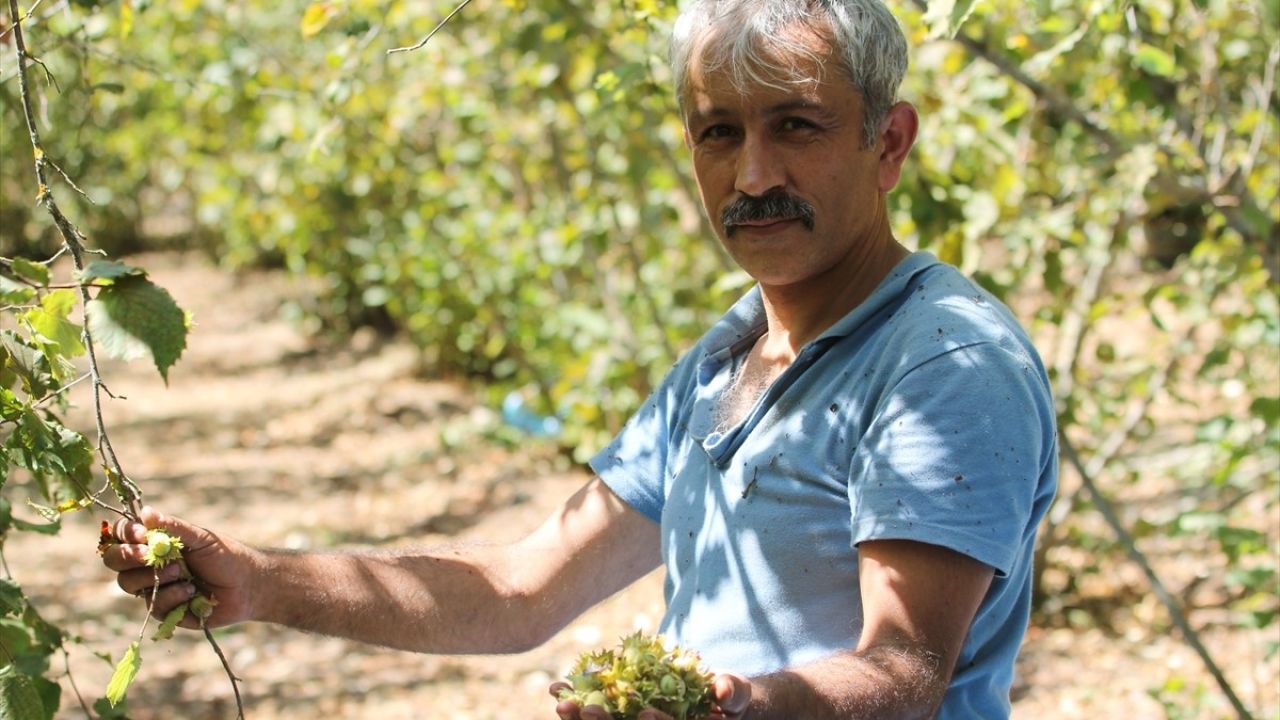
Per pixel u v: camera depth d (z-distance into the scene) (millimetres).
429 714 4688
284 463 7805
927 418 1533
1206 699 3725
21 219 12242
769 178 1675
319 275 10250
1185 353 4746
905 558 1508
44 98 2654
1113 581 5262
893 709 1435
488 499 7000
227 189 10125
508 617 1949
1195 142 3508
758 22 1664
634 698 1379
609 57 4312
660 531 1975
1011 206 3936
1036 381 1594
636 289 6676
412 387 9359
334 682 4988
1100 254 4176
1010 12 3732
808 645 1622
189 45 6629
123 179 13742
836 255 1728
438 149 7578
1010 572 1571
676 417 1940
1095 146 3846
